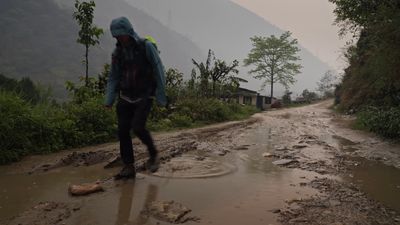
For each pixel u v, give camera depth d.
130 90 4.62
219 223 3.48
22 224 3.35
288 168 6.16
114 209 3.76
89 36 11.11
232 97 27.06
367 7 11.79
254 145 8.80
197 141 9.06
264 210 3.89
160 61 4.64
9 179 4.98
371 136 11.62
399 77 11.63
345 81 34.00
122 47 4.56
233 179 5.17
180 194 4.33
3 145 6.17
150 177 5.05
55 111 8.45
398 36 10.62
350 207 4.14
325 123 17.77
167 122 13.12
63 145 7.47
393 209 4.18
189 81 19.88
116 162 5.81
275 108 51.22
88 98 10.04
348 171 6.21
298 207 4.04
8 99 6.98
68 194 4.27
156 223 3.42
